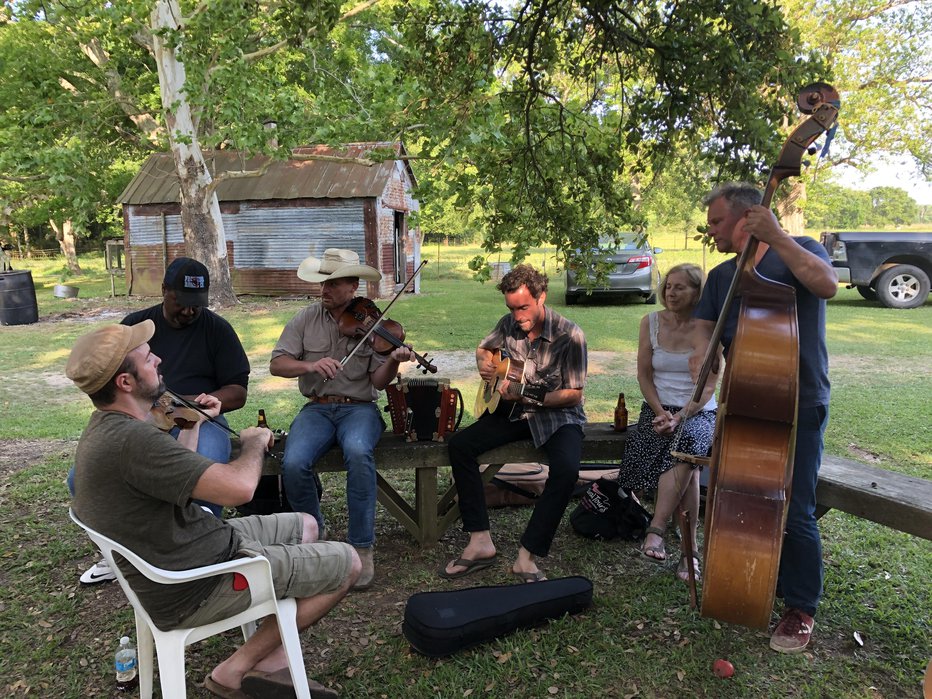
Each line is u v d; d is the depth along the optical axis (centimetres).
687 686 242
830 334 947
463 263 2566
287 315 1245
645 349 337
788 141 222
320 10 325
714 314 288
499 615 265
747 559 218
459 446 327
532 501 401
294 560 221
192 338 334
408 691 242
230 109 938
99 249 3759
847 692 238
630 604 292
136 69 1454
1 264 1396
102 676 254
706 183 364
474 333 984
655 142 373
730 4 320
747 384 219
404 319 1129
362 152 1569
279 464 335
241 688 226
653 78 372
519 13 390
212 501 195
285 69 1324
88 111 1329
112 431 194
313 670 254
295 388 698
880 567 322
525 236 423
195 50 462
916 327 998
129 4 1036
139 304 1484
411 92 420
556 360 329
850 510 277
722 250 261
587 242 420
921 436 509
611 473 408
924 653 258
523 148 413
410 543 360
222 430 331
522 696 238
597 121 412
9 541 362
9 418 609
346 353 344
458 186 412
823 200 1758
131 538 198
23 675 255
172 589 199
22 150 1210
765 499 219
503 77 436
